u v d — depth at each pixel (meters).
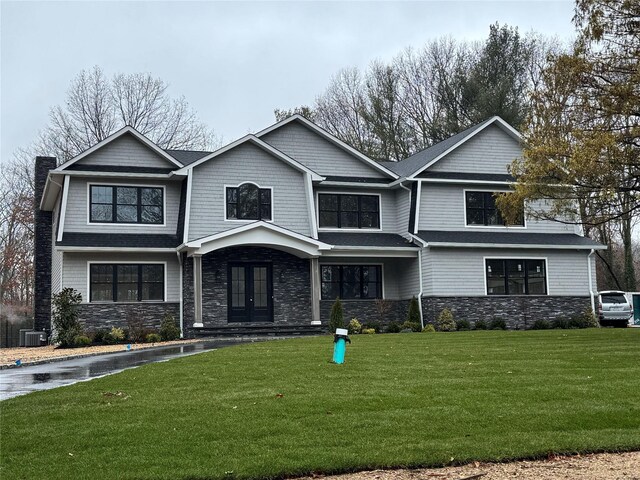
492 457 7.79
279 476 7.25
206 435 8.49
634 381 11.80
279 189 29.94
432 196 31.42
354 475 7.37
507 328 30.91
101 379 12.83
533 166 19.95
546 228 32.78
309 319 30.02
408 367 13.57
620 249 55.00
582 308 32.16
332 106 53.97
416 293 30.86
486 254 31.06
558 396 10.57
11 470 7.29
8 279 49.88
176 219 29.06
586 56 19.02
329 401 10.19
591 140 17.95
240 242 27.73
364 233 31.77
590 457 7.97
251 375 12.76
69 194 27.84
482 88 46.66
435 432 8.67
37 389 12.56
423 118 51.09
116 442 8.24
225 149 29.00
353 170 31.94
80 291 27.45
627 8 18.14
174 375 13.05
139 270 28.31
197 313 27.31
